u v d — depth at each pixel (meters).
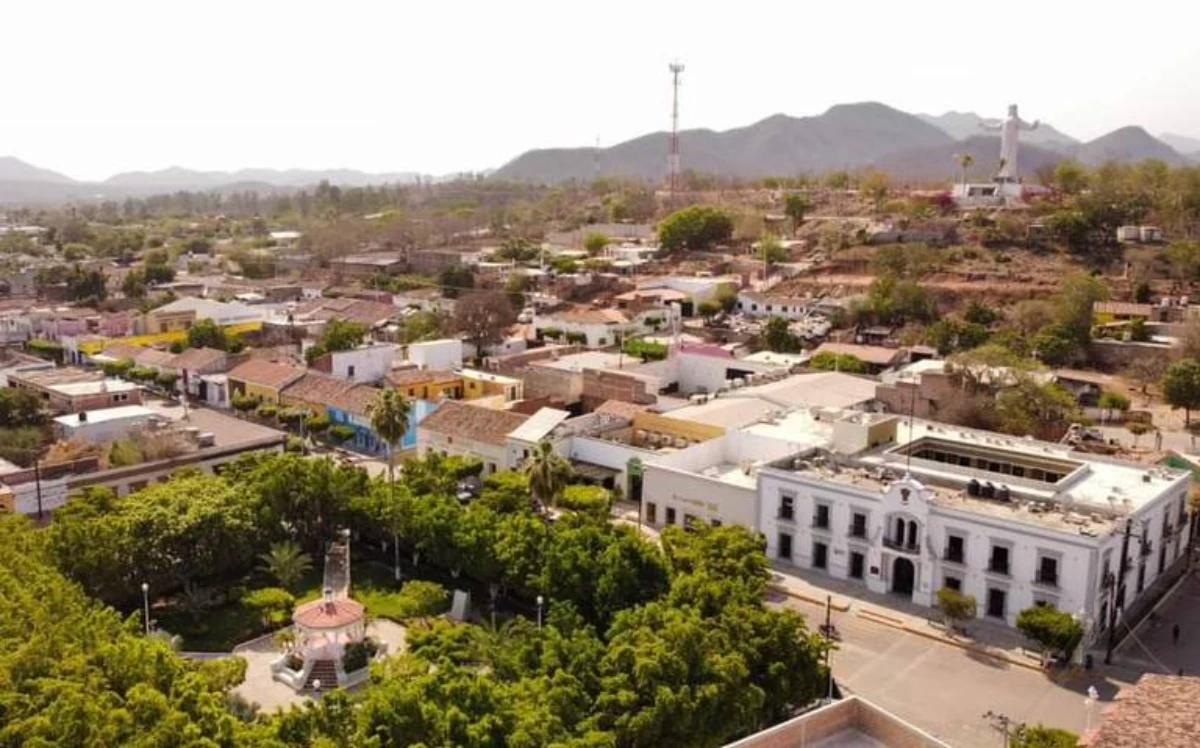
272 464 76.69
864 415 88.00
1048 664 62.12
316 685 59.47
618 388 110.44
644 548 63.06
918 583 71.38
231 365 133.00
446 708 42.81
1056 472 79.38
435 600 66.38
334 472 78.06
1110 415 123.56
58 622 50.12
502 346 149.75
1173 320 156.88
